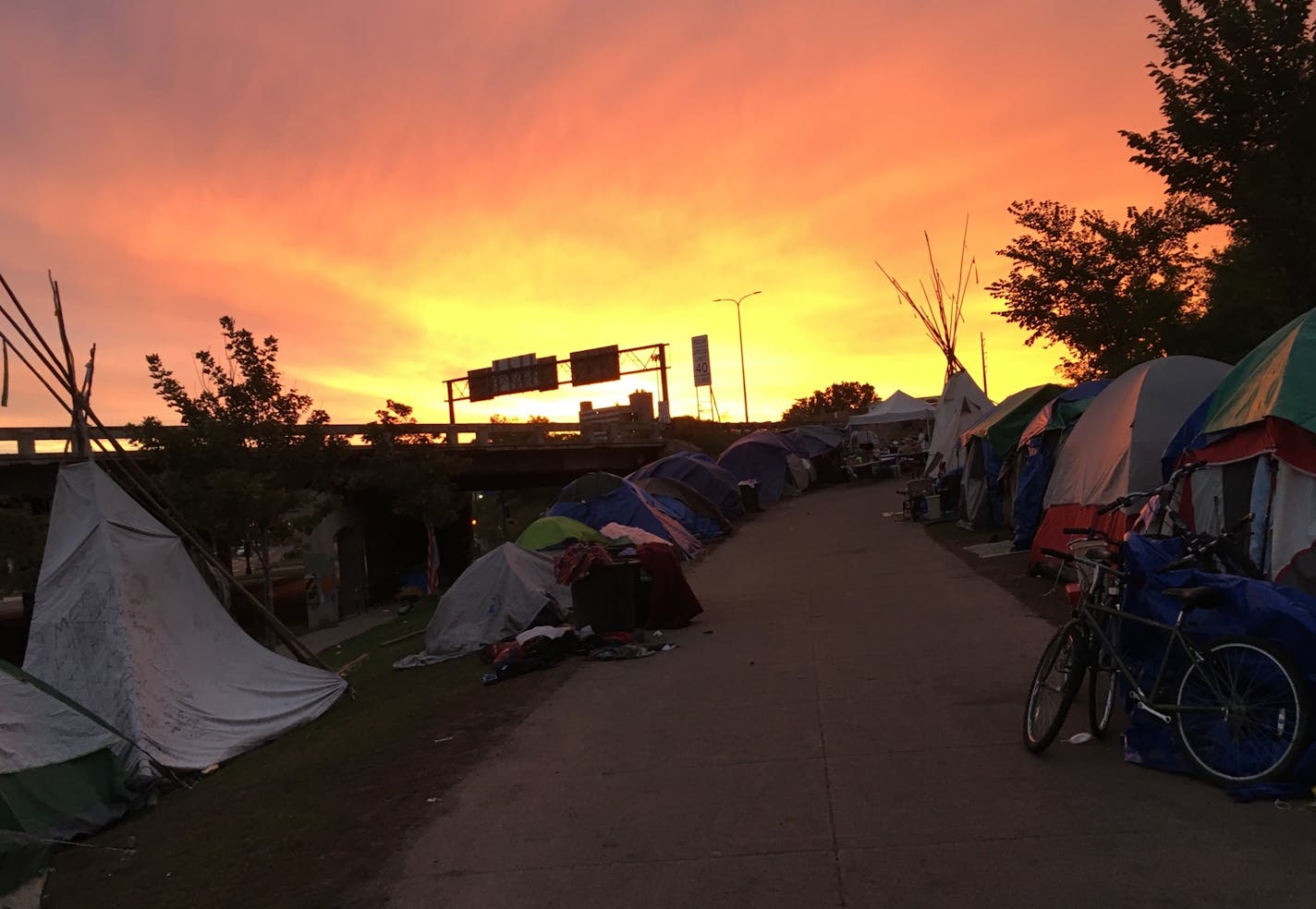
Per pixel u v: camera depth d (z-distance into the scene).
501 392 48.22
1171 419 10.33
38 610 10.30
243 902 4.72
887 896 3.96
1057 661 5.60
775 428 59.72
